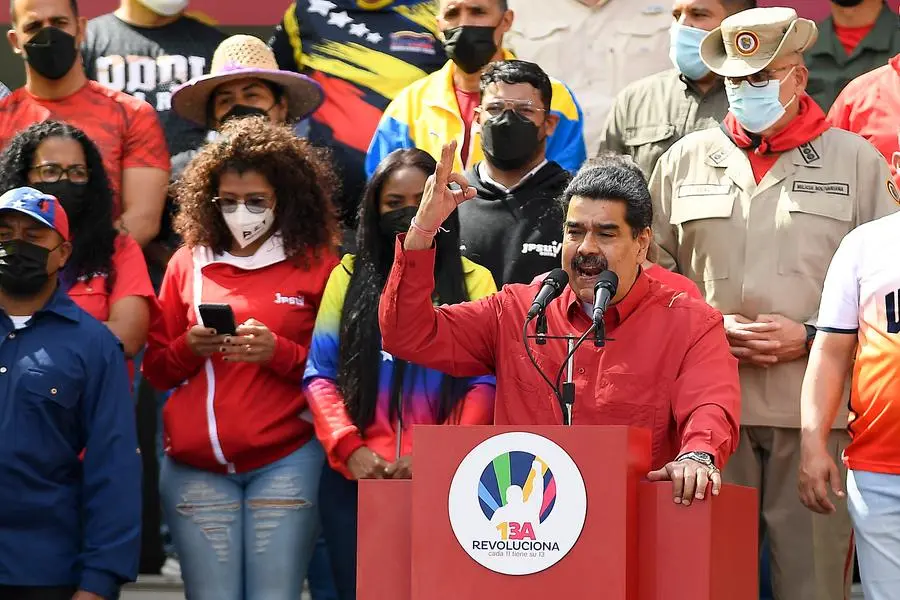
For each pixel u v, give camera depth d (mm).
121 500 13664
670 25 19203
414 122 17688
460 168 17312
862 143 15742
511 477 9695
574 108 17609
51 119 17016
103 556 13492
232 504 14805
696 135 16203
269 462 14883
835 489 13156
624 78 19250
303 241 15594
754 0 17234
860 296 13094
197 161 15688
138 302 15312
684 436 11102
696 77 17281
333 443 14188
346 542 14383
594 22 19281
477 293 14680
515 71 15969
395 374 14312
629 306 11898
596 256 11594
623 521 9555
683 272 16047
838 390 13383
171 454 14969
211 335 14805
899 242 12898
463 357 12344
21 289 13781
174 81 18906
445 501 9758
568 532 9609
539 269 15734
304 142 15953
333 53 18781
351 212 18188
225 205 15391
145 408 19516
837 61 19156
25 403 13516
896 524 12578
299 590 14805
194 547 14719
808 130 15625
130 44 19000
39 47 16781
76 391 13688
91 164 15359
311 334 15477
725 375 11664
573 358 11883
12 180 15141
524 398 11992
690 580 9820
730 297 15562
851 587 16156
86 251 15227
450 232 14719
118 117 17375
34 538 13508
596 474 9602
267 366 14891
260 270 15508
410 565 10250
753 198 15594
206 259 15594
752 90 15211
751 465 15414
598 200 11641
